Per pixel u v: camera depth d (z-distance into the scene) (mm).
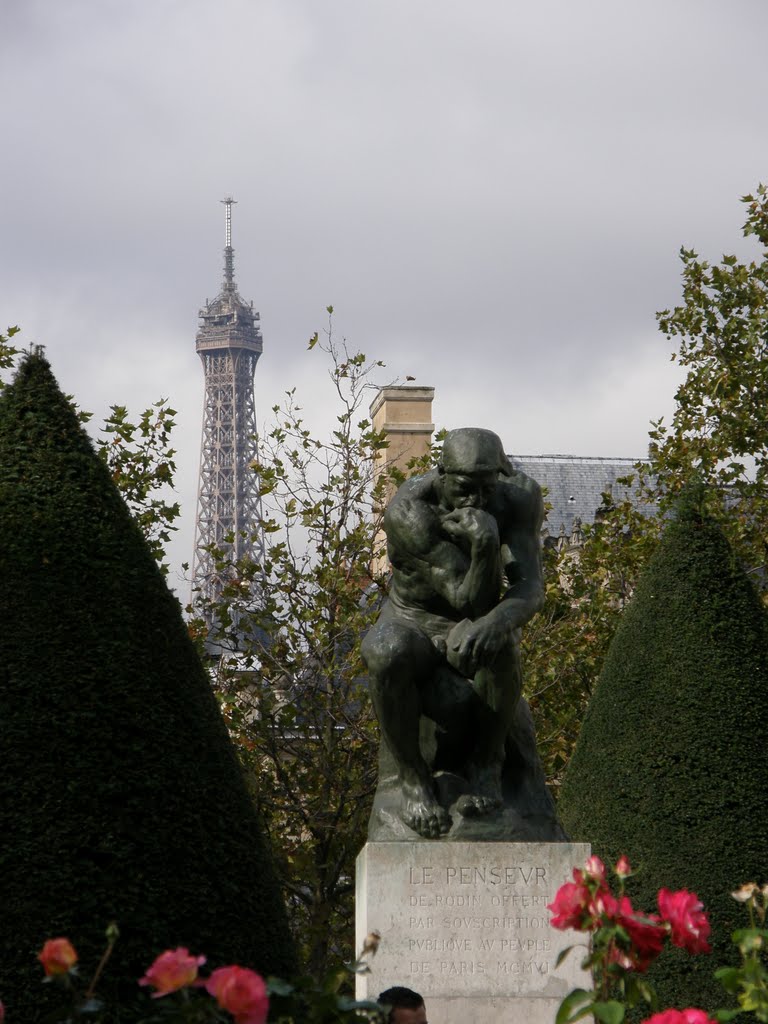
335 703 28938
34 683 15125
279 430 31234
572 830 19812
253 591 31438
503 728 14844
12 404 16703
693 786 19031
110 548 16078
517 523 15289
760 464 34844
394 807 14891
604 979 9695
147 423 30922
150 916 14648
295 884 28453
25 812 14641
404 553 15227
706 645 19656
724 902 18422
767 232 34906
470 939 14164
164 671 15766
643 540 33500
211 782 15586
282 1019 9438
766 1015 9195
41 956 8703
